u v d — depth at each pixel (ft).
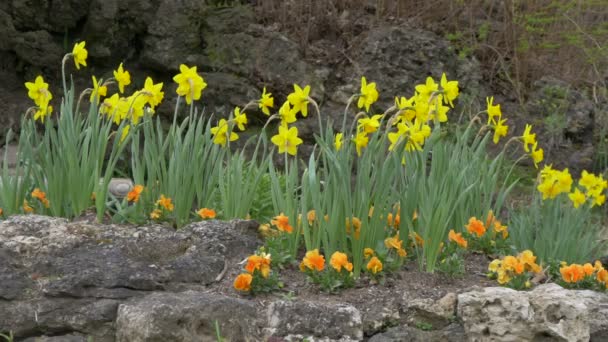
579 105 41.91
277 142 22.65
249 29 40.60
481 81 42.86
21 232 21.43
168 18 39.70
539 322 20.04
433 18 44.09
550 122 40.29
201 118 24.03
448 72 40.91
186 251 21.65
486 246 24.26
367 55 40.42
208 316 19.11
